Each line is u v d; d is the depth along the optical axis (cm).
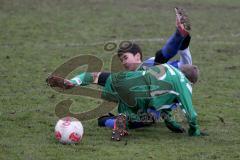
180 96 1666
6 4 4997
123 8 5103
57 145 1530
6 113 1923
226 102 2209
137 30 4088
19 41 3566
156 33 3994
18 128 1733
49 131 1708
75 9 4941
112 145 1558
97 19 4491
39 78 2580
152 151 1497
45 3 5184
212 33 4091
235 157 1459
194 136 1686
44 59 3048
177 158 1433
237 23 4550
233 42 3753
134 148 1527
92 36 3812
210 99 2258
